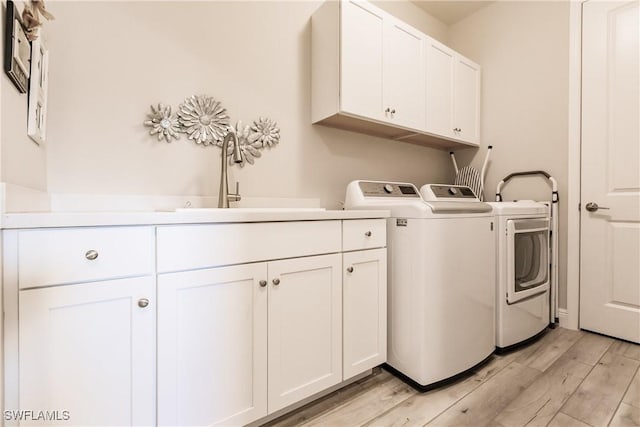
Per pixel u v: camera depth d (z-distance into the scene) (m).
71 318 0.79
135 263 0.87
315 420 1.22
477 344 1.60
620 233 1.94
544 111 2.26
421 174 2.63
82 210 1.29
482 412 1.26
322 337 1.28
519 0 2.40
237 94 1.70
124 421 0.86
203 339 0.99
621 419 1.21
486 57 2.60
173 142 1.52
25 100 0.95
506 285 1.78
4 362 0.71
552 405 1.30
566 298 2.16
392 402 1.34
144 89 1.44
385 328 1.51
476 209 1.62
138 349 0.88
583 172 2.08
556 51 2.20
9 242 0.71
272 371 1.14
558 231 2.19
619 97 1.94
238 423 1.06
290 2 1.90
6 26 0.78
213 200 1.62
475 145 2.60
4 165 0.77
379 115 1.88
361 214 1.41
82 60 1.30
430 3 2.58
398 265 1.54
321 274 1.28
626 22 1.91
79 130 1.30
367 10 1.83
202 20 1.60
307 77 1.96
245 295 1.07
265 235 1.12
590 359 1.70
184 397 0.95
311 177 1.98
